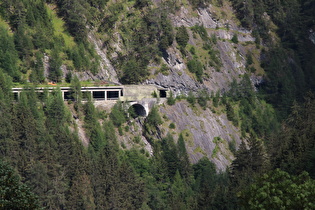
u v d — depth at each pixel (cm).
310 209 7700
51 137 16812
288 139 17400
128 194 16425
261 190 8444
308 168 13862
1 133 15438
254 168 16988
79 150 17025
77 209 14838
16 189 7694
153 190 17712
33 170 14512
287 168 14488
